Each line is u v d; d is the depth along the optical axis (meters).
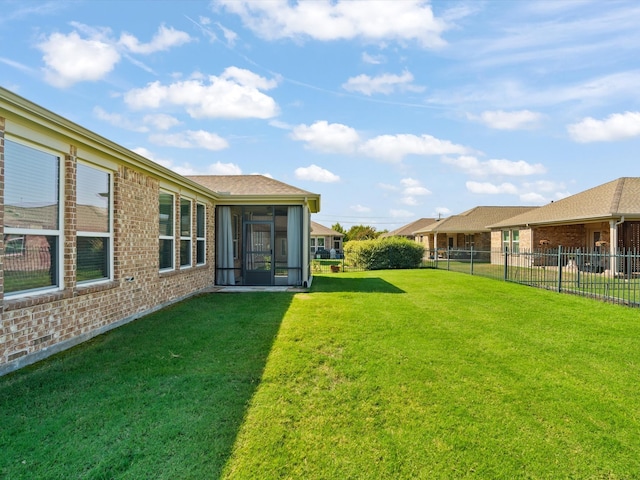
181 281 9.11
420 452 2.85
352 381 4.07
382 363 4.59
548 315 7.29
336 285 12.05
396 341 5.48
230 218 11.91
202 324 6.39
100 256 6.09
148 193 7.51
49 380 3.94
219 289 10.84
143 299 7.27
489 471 2.65
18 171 4.37
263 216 11.94
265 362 4.54
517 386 4.01
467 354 4.97
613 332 6.08
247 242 11.93
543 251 18.58
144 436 2.93
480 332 6.03
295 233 11.81
